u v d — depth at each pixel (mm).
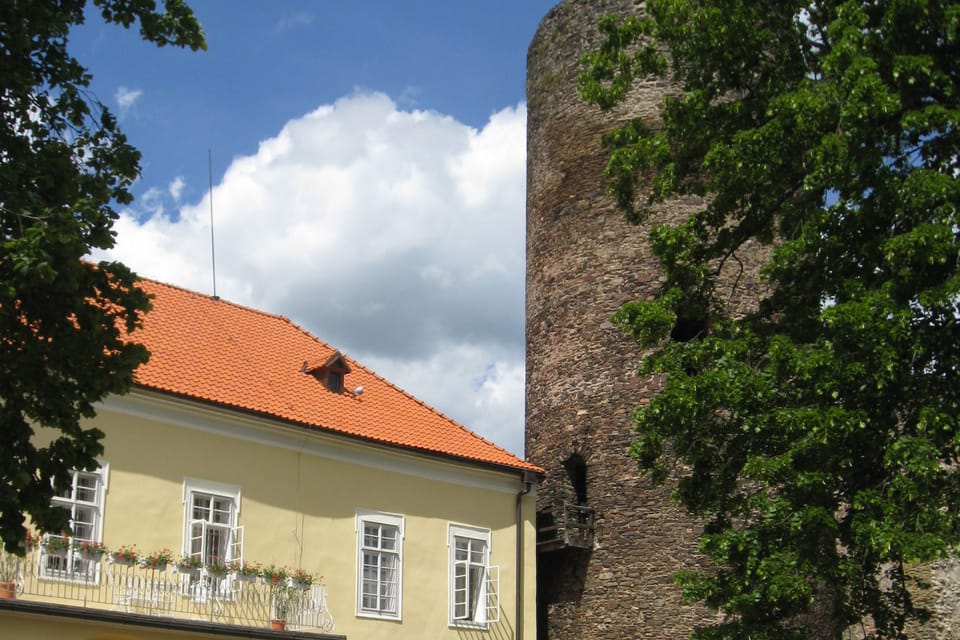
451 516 30141
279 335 31422
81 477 24797
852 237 20234
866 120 19750
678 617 30938
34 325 16734
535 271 35812
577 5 36156
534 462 34406
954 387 19531
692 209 33500
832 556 19625
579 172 35000
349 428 28875
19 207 16234
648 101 34375
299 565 27312
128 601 24188
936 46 20547
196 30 17906
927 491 18516
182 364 27797
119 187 17828
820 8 22125
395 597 28656
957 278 18578
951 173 20031
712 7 22328
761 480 19922
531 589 31047
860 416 19047
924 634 35500
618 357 33219
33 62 17516
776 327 21469
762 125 21969
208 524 26328
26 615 22359
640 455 21531
